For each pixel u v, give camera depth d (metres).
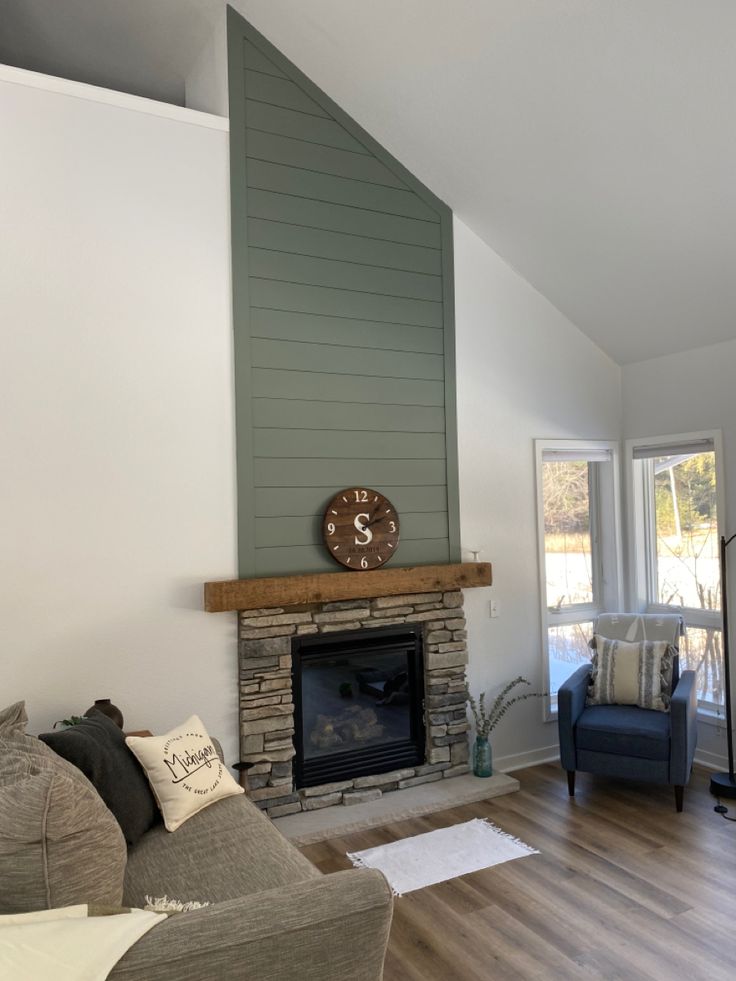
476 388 4.47
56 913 1.43
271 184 3.83
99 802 1.64
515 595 4.57
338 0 3.38
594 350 4.97
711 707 4.48
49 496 3.23
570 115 3.43
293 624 3.74
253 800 3.61
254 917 1.52
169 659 3.48
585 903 2.92
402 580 3.99
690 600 4.68
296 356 3.87
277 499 3.78
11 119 3.21
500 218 4.29
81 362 3.32
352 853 3.38
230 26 3.73
